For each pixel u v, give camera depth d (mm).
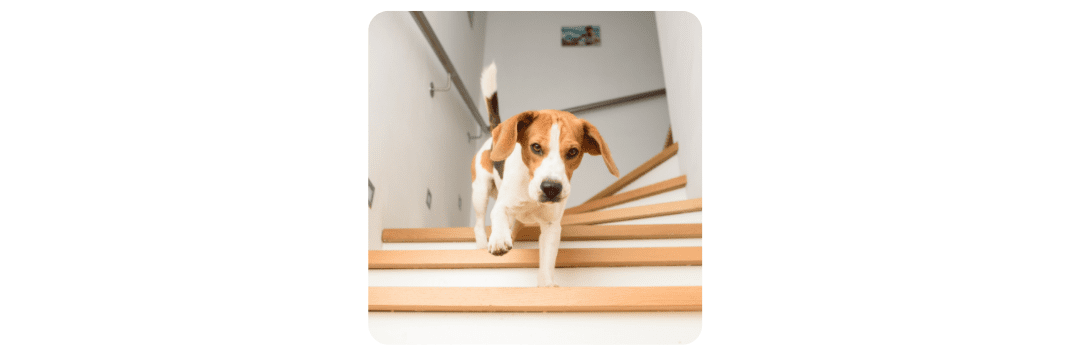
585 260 1698
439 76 2836
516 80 4371
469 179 3461
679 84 2781
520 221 1803
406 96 2299
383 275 1782
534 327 1382
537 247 1991
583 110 4340
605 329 1375
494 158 1467
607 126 4324
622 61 4445
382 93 2002
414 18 2373
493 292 1380
